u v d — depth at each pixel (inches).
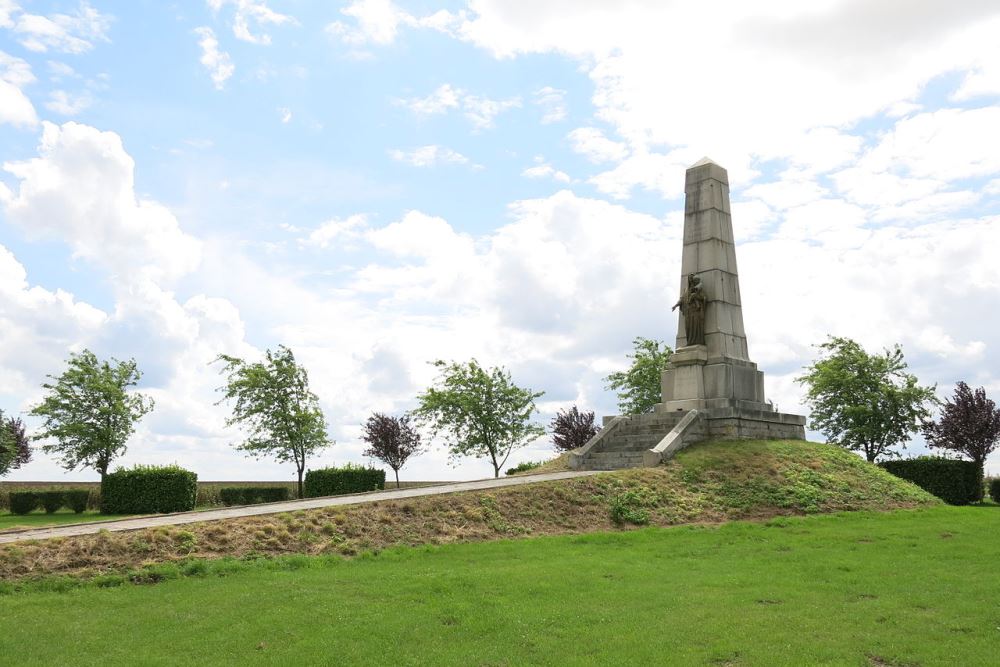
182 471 1406.3
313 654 461.1
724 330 1328.7
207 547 712.4
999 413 1786.4
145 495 1392.7
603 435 1333.7
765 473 1107.9
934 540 816.3
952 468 1502.2
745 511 1007.0
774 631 496.4
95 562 658.2
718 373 1302.9
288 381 1708.9
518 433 1855.3
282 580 627.5
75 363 1716.3
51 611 547.5
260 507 874.1
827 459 1214.3
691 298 1327.5
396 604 558.6
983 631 485.4
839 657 445.7
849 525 932.0
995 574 641.0
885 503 1088.2
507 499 929.5
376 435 2065.7
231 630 503.5
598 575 654.5
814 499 1048.2
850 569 679.1
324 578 634.2
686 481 1082.1
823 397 1907.0
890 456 1856.5
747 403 1309.1
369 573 653.9
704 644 475.8
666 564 714.2
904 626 500.7
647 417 1339.8
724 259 1358.3
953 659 438.9
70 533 716.7
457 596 579.2
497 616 529.0
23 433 2175.2
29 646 476.4
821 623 511.8
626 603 566.9
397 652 465.4
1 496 1555.1
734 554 764.6
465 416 1846.7
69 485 1893.5
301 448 1713.8
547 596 582.6
